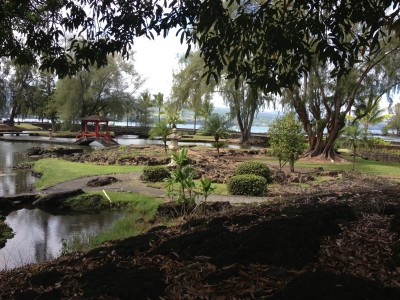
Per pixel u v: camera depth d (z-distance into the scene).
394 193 5.48
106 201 9.87
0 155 22.80
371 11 2.53
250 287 1.98
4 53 4.13
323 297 1.74
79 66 3.47
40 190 11.23
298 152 14.25
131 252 3.06
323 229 3.05
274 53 3.30
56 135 38.38
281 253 2.38
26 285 2.65
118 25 3.12
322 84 20.16
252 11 3.15
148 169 12.71
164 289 2.08
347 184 11.66
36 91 45.09
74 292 2.19
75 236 7.20
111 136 38.00
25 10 3.50
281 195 9.66
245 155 22.64
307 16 2.93
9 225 8.36
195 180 12.81
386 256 2.55
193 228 4.02
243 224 3.73
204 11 2.80
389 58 19.70
